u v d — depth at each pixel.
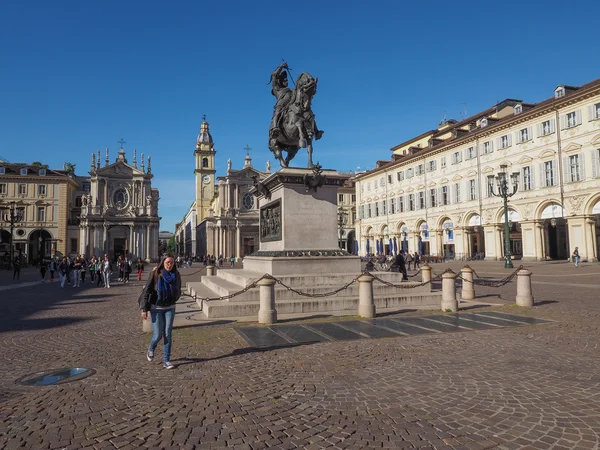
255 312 10.63
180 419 4.38
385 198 62.16
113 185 76.81
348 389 5.25
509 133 42.41
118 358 6.93
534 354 6.80
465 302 13.06
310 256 12.12
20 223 67.56
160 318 6.43
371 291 10.44
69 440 3.93
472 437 3.89
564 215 37.16
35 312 13.21
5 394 5.22
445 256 49.97
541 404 4.66
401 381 5.52
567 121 36.94
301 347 7.44
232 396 5.05
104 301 16.55
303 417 4.40
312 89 13.05
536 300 13.56
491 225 44.19
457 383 5.41
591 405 4.62
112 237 77.12
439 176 51.56
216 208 93.25
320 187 12.59
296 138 13.32
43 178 69.12
